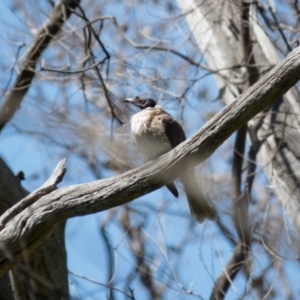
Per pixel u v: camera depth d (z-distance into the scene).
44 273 11.09
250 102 8.24
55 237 11.39
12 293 11.44
